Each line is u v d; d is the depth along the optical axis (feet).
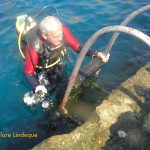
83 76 11.38
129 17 9.01
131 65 15.06
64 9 18.75
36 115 12.76
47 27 11.18
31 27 12.76
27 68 12.16
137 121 9.76
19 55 15.74
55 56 12.71
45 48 12.19
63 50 13.52
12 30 17.39
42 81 12.91
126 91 10.84
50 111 12.60
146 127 9.54
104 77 14.40
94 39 8.51
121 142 9.21
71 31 16.94
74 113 12.45
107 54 11.90
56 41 11.66
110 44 11.25
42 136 11.90
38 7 19.06
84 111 12.50
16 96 13.78
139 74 11.57
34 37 12.20
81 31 16.96
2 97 13.82
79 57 9.34
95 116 9.99
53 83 13.28
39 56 12.42
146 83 11.18
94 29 17.03
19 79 14.55
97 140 9.34
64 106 12.40
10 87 14.24
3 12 18.79
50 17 11.42
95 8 18.70
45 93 11.88
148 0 19.25
